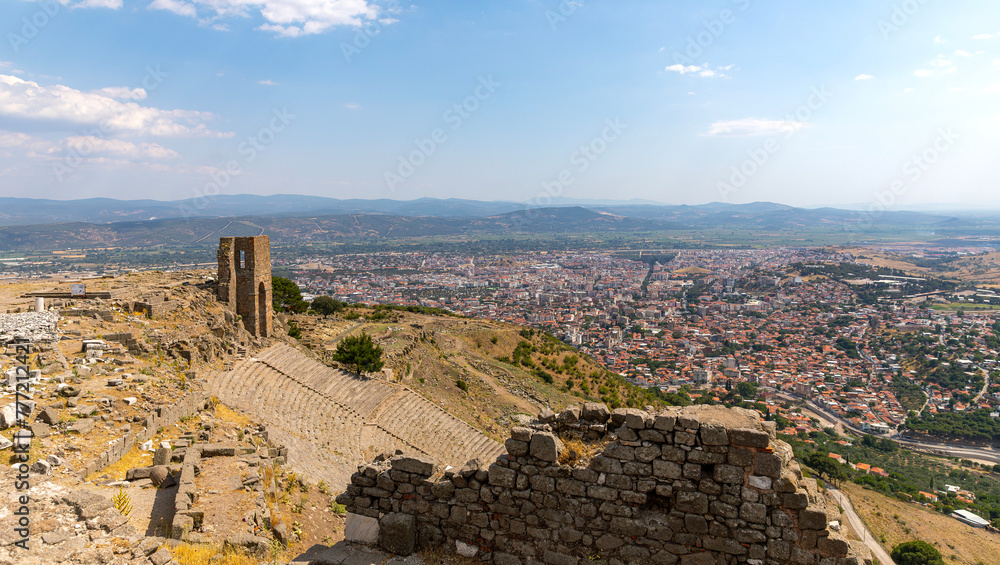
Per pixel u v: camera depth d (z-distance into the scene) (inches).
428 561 473.7
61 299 1363.2
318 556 477.7
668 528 427.5
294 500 767.7
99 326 1231.5
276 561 523.5
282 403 1368.1
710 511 418.9
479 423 2020.2
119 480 653.9
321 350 1994.3
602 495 443.8
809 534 397.4
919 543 1772.9
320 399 1529.3
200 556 485.4
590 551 445.7
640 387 3772.1
